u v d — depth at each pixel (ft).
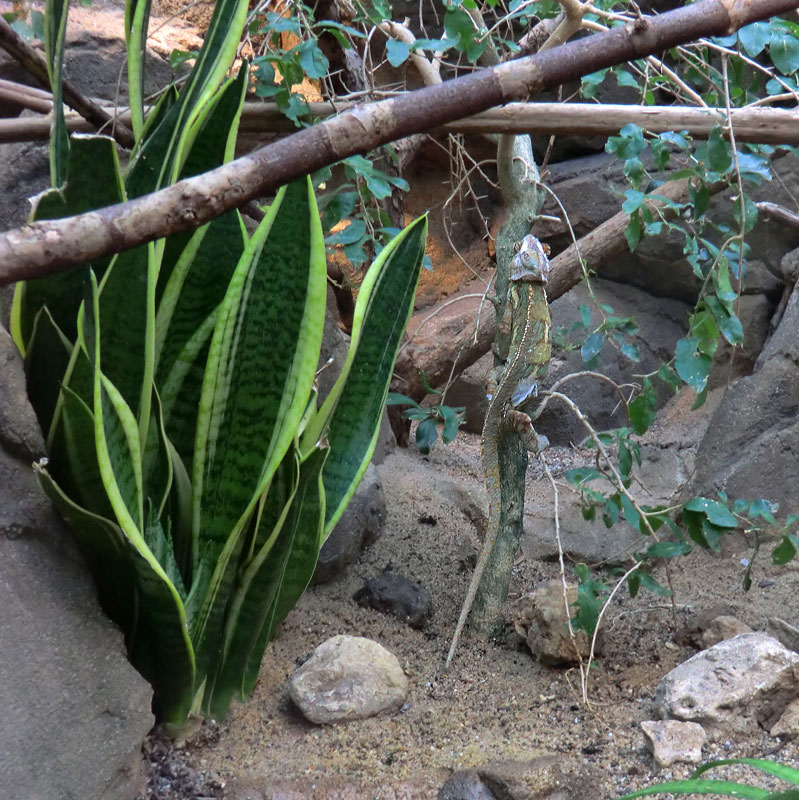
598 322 17.89
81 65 14.64
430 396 17.51
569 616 8.38
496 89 4.69
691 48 10.91
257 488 6.85
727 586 10.80
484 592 9.73
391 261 7.79
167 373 7.50
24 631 6.11
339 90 12.14
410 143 13.00
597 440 9.31
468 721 7.88
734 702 7.31
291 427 6.74
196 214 4.16
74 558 6.74
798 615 9.68
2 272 3.76
